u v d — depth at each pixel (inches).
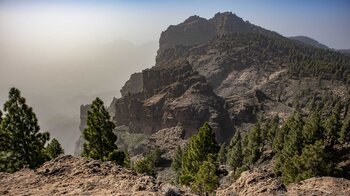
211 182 1325.0
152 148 5620.1
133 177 709.3
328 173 1777.8
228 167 3297.2
